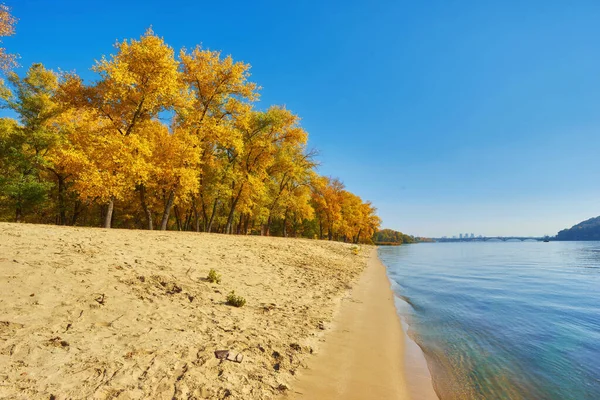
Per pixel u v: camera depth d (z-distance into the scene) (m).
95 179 16.03
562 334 8.93
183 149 19.86
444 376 5.96
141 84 18.50
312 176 38.25
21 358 4.12
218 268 11.46
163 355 4.92
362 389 5.00
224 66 22.36
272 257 17.17
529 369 6.47
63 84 17.97
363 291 13.93
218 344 5.65
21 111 23.45
